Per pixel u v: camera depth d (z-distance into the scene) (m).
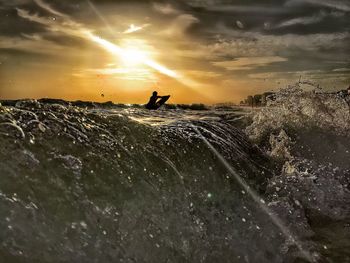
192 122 6.11
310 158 6.57
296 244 4.05
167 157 4.40
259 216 4.42
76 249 2.82
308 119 7.60
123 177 3.69
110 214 3.28
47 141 3.53
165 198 3.85
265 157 6.10
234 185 4.76
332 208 5.02
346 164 6.52
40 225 2.79
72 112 4.28
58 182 3.20
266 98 8.34
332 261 3.75
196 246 3.59
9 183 2.91
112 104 9.46
